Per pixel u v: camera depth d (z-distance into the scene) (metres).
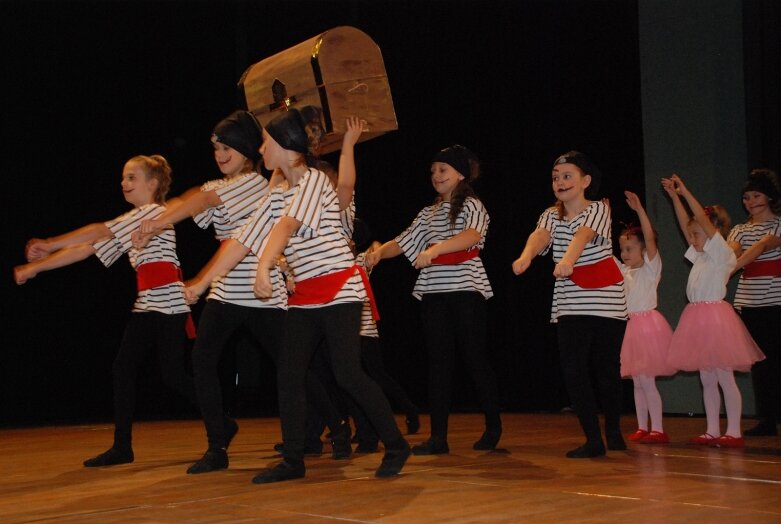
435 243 3.71
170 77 6.92
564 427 4.76
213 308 3.14
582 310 3.43
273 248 2.57
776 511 2.25
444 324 3.62
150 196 3.55
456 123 6.66
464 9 6.54
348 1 6.75
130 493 2.69
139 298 3.44
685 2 5.46
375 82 3.35
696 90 5.41
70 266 6.81
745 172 5.23
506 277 6.55
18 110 6.46
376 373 4.44
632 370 4.00
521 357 6.49
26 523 2.26
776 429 4.29
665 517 2.19
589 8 6.10
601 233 3.42
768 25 5.07
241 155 3.29
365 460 3.37
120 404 3.45
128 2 6.66
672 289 5.45
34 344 6.68
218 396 3.17
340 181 3.17
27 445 4.36
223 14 6.93
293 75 3.36
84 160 6.72
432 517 2.22
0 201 6.46
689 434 4.28
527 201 6.43
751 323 4.42
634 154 5.89
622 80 5.95
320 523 2.17
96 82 6.69
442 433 3.58
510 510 2.30
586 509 2.30
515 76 6.41
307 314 2.77
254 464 3.32
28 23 6.40
